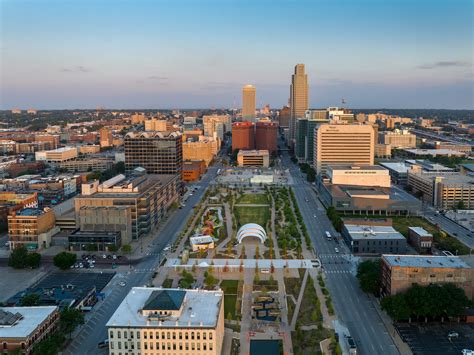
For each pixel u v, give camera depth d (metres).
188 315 182.88
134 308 189.75
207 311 186.25
